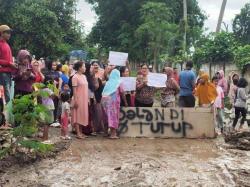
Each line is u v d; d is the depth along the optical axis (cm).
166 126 1295
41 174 904
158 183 843
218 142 1226
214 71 2852
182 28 3631
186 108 1298
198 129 1292
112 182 851
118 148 1120
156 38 3644
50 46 3594
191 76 1341
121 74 1338
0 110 1120
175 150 1110
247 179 872
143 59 4225
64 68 1526
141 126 1294
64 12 4066
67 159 1005
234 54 2586
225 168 939
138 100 1316
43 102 1170
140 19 3988
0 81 1117
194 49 3406
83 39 4744
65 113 1198
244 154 1080
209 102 1339
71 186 837
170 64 3478
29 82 1141
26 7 3500
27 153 1004
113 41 4675
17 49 3494
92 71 1301
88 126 1284
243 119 1453
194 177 877
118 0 4478
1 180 871
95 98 1302
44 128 1138
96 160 997
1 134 1049
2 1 3409
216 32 3058
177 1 4572
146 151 1092
